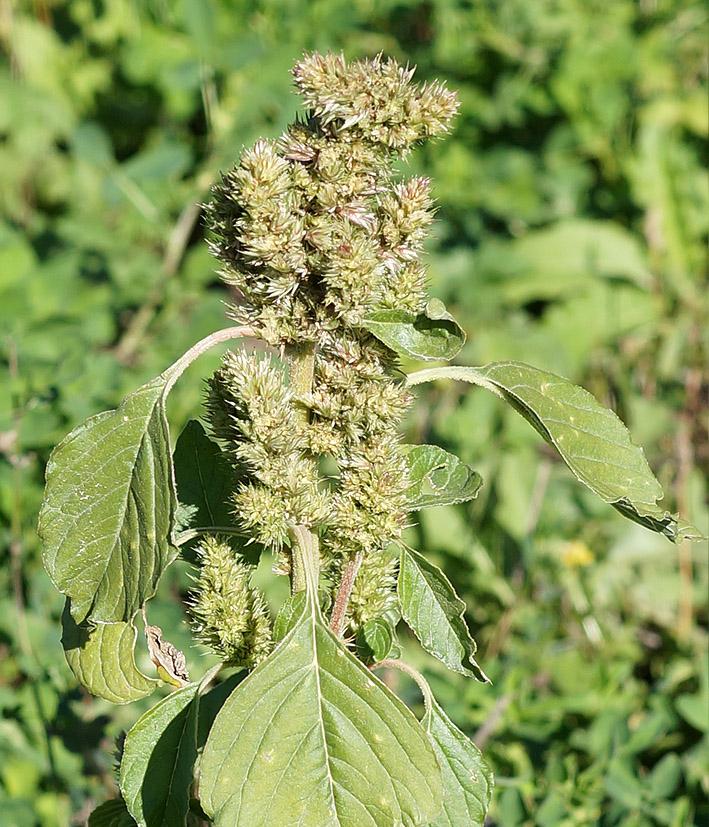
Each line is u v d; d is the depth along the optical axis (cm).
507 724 534
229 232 279
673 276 888
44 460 609
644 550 712
